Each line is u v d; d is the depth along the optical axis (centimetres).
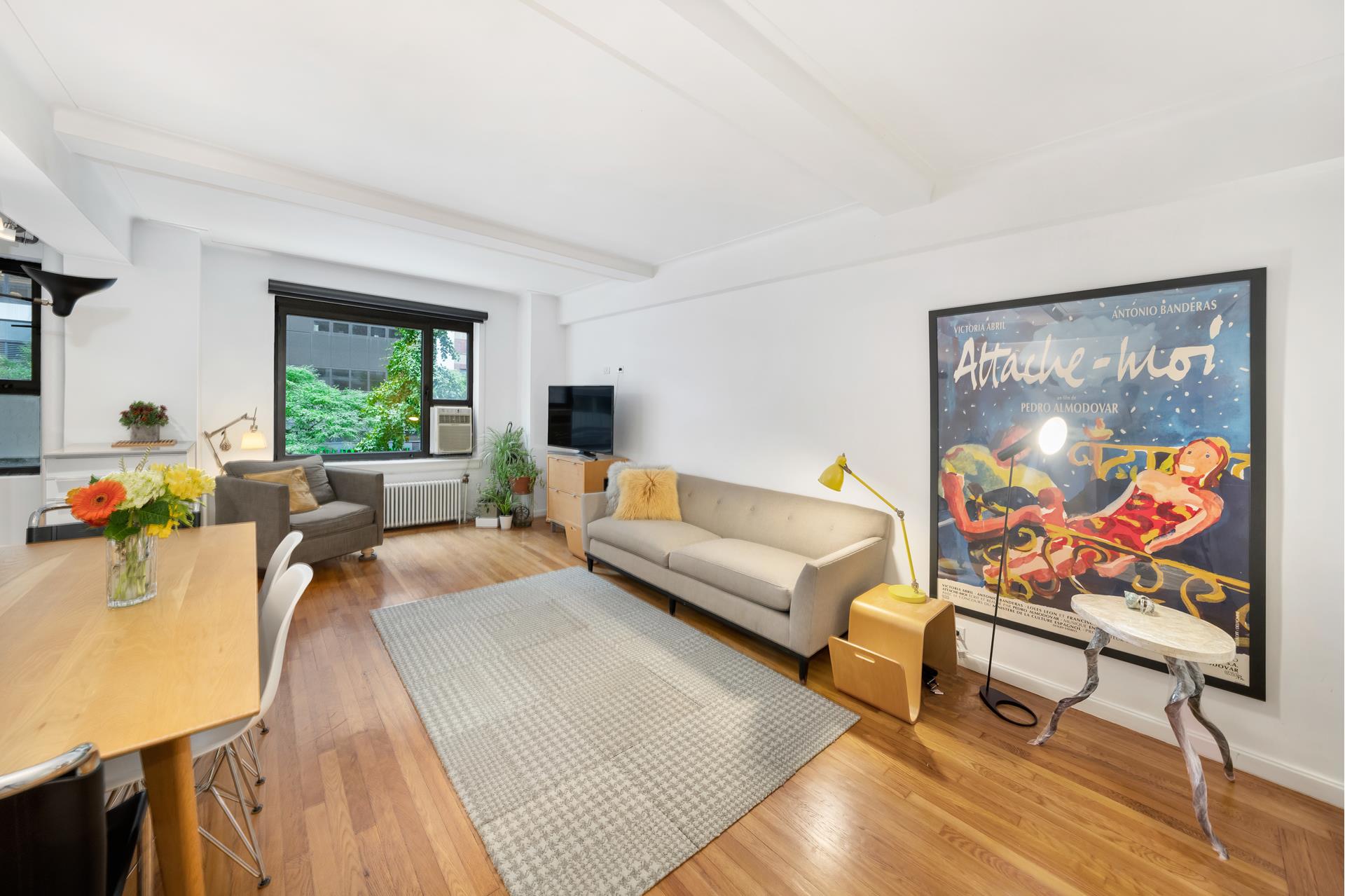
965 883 147
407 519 511
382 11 153
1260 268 187
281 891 138
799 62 171
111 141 217
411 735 206
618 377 511
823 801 177
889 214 283
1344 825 170
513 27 159
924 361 284
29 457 347
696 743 204
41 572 176
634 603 346
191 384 381
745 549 322
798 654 254
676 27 142
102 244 306
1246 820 171
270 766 185
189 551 206
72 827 79
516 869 146
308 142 234
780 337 362
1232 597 194
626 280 454
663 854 153
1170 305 205
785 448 360
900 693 219
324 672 251
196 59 177
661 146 234
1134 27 152
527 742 202
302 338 473
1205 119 190
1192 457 202
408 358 532
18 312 341
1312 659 183
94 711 100
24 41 167
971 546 264
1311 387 181
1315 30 151
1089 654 201
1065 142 221
